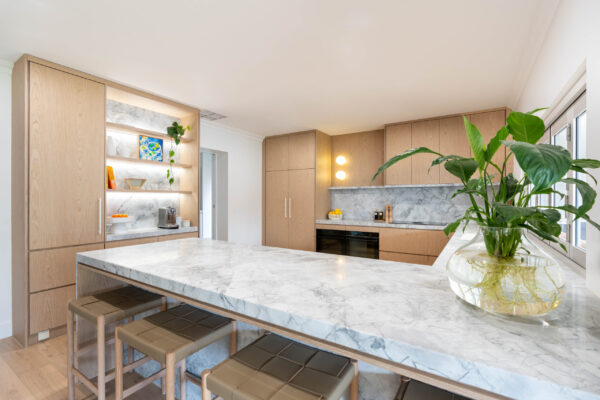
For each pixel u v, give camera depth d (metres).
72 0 1.80
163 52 2.45
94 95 2.85
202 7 1.88
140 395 1.79
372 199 5.17
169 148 3.90
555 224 0.82
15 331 2.57
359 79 2.99
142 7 1.88
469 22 2.04
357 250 4.67
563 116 1.83
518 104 3.37
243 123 4.69
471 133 0.86
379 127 4.89
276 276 1.28
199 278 1.26
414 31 2.15
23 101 2.44
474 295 0.83
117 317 1.54
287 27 2.11
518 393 0.59
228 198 4.98
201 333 1.28
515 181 0.89
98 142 2.88
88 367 1.87
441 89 3.23
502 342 0.71
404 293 1.06
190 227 3.71
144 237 3.20
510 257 0.81
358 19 2.02
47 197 2.52
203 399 1.01
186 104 3.74
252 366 1.01
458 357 0.64
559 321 0.82
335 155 5.55
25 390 1.86
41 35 2.18
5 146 2.58
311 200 5.12
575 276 1.43
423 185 4.31
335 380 0.94
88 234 2.77
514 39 2.23
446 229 1.04
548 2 1.80
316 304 0.96
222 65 2.67
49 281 2.53
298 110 4.01
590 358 0.64
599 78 1.16
